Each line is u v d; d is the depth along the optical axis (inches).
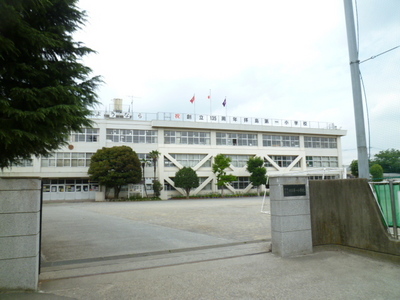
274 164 1953.7
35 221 177.0
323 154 2130.9
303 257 241.6
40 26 258.7
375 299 159.5
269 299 160.1
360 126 269.6
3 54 225.8
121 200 1489.9
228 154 1867.6
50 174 1513.3
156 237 361.7
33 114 220.4
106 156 1460.4
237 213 684.7
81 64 279.1
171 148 1740.9
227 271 209.5
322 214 271.9
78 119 270.2
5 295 164.7
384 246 226.2
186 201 1375.5
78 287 181.3
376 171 256.2
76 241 343.9
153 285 183.6
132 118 1733.5
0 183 172.9
